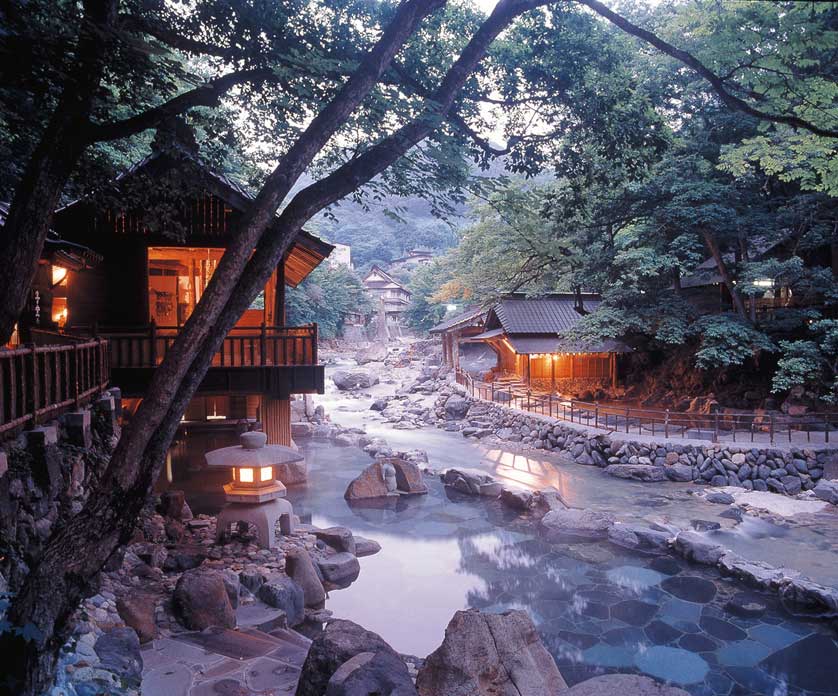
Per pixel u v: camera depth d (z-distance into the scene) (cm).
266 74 585
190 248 1495
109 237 1434
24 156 671
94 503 383
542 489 1425
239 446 1018
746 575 955
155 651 575
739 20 547
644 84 1748
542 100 817
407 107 538
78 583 370
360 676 413
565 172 864
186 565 843
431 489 1575
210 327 406
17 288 442
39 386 636
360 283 6175
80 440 698
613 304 2158
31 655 346
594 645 760
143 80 610
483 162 783
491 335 2797
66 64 479
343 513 1346
